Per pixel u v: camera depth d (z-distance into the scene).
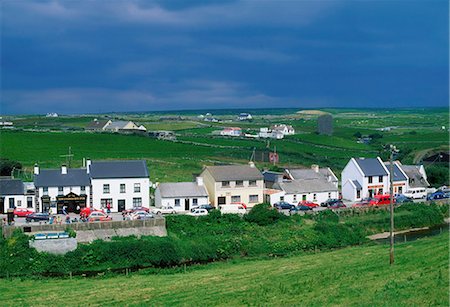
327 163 170.88
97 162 99.06
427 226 101.56
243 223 87.94
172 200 99.50
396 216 100.25
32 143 179.50
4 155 156.38
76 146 179.12
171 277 66.06
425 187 124.62
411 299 41.44
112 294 57.22
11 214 84.88
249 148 195.50
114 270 72.38
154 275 68.25
